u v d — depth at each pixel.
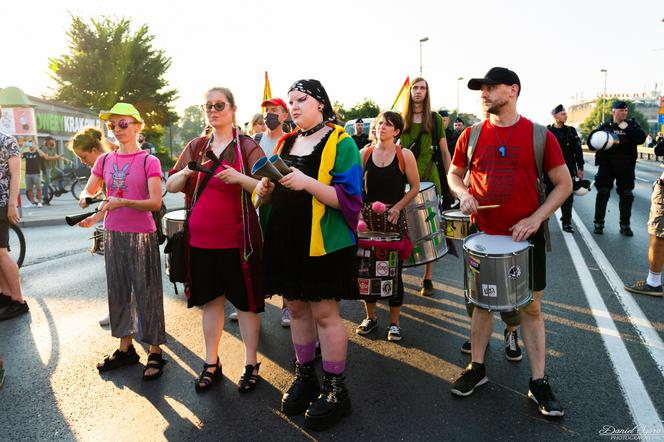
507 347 3.66
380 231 4.17
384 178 4.16
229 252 3.23
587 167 28.77
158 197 3.45
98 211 3.33
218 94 3.19
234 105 3.29
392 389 3.27
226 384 3.35
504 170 2.97
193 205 3.26
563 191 2.88
